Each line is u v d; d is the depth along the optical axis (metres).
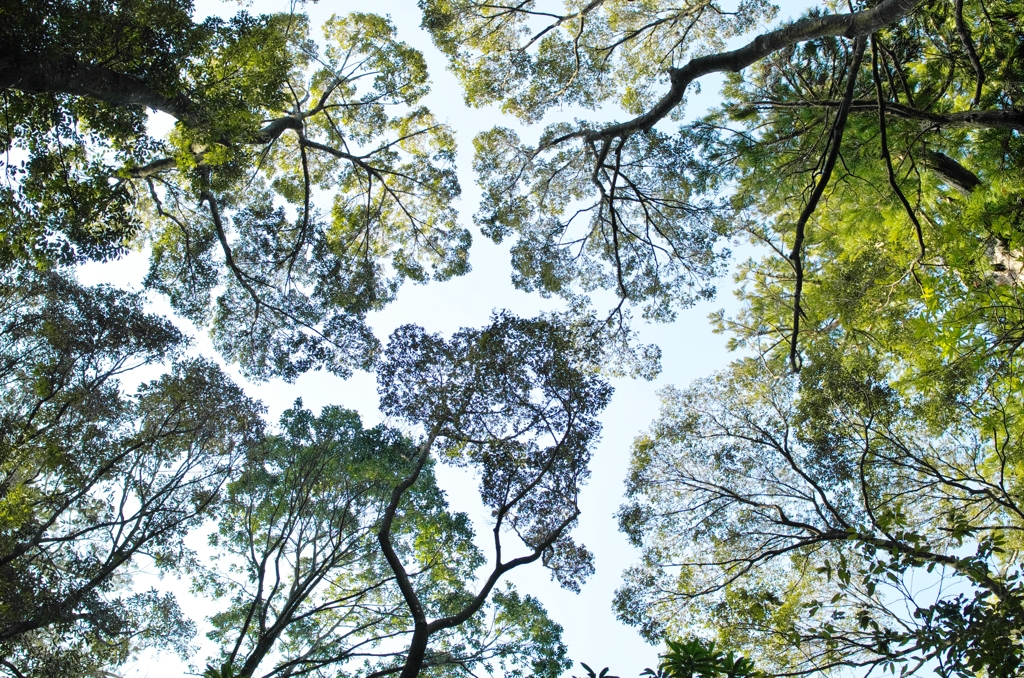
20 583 10.54
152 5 9.21
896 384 11.32
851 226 11.77
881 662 6.75
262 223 16.22
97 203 9.90
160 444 12.81
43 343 12.26
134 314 12.49
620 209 16.98
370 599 14.35
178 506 12.59
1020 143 9.75
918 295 10.66
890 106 9.52
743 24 16.00
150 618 13.12
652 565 13.20
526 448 11.46
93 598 11.33
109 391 12.42
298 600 12.17
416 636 8.70
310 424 14.57
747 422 13.61
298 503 14.04
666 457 13.91
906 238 11.02
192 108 10.22
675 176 15.20
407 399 11.39
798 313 9.98
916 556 6.84
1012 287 7.76
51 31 8.20
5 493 11.46
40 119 9.05
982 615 5.84
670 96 12.59
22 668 11.18
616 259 16.23
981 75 8.99
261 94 10.96
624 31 16.78
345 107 17.78
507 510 10.79
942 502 11.39
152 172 12.30
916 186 10.95
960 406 10.53
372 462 14.26
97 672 12.34
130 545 13.43
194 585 13.98
